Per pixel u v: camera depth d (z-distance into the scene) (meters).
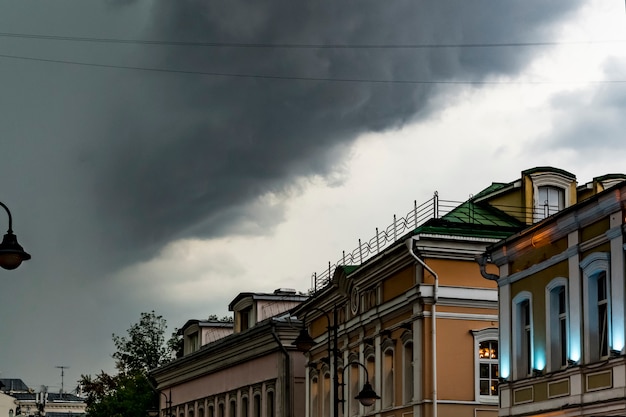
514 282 29.11
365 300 40.44
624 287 23.55
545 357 27.11
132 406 74.56
